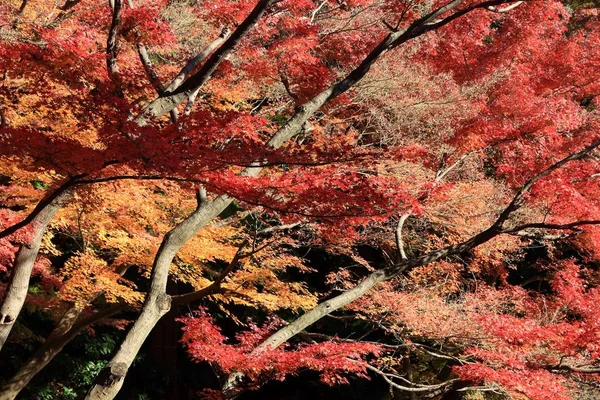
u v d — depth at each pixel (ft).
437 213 33.76
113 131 14.78
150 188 30.22
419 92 32.86
